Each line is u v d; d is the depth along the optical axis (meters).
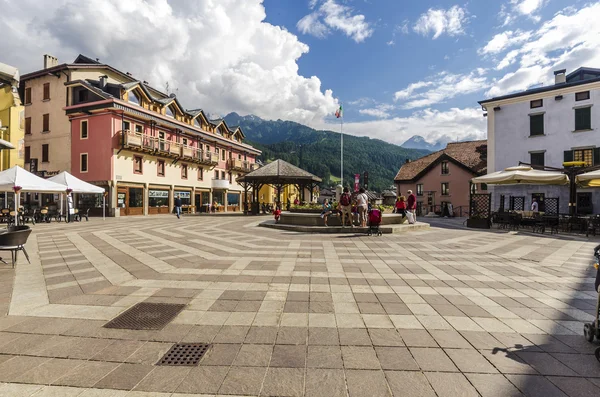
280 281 5.07
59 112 26.58
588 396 2.14
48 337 3.01
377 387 2.24
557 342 2.97
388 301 4.12
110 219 21.00
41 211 17.19
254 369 2.46
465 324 3.39
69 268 5.99
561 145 22.67
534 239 10.81
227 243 9.30
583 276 5.54
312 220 12.90
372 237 10.77
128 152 26.03
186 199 32.91
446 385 2.27
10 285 4.81
